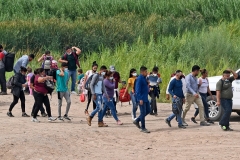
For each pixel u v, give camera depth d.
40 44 78.75
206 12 92.38
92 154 30.20
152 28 83.31
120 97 47.06
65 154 29.83
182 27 84.12
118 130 38.06
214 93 45.19
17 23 85.31
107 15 97.06
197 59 71.94
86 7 99.06
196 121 44.19
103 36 79.44
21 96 44.88
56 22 85.25
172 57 72.75
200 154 30.03
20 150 29.69
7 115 45.25
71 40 78.75
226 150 31.00
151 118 46.34
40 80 41.41
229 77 38.69
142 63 69.75
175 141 34.22
